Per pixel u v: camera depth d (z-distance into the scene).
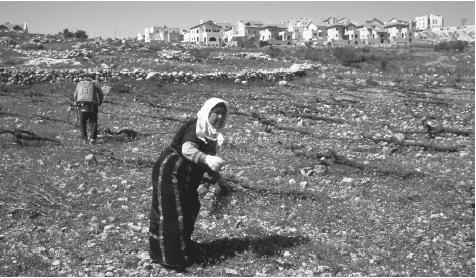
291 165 14.07
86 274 7.32
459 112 27.03
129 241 8.55
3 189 10.88
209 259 7.82
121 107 25.88
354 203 10.87
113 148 15.95
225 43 130.50
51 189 11.09
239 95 32.00
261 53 66.19
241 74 38.22
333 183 12.47
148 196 11.02
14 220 9.28
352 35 178.62
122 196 10.99
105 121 21.41
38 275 7.24
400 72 57.28
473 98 33.81
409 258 8.08
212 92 32.75
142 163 13.87
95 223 9.30
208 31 164.50
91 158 13.96
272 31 172.25
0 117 21.34
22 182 11.51
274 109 26.61
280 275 7.37
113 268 7.48
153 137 18.02
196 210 7.73
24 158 14.13
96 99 16.92
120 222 9.45
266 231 9.09
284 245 8.38
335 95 33.31
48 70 33.94
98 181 12.07
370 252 8.27
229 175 12.67
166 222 7.43
